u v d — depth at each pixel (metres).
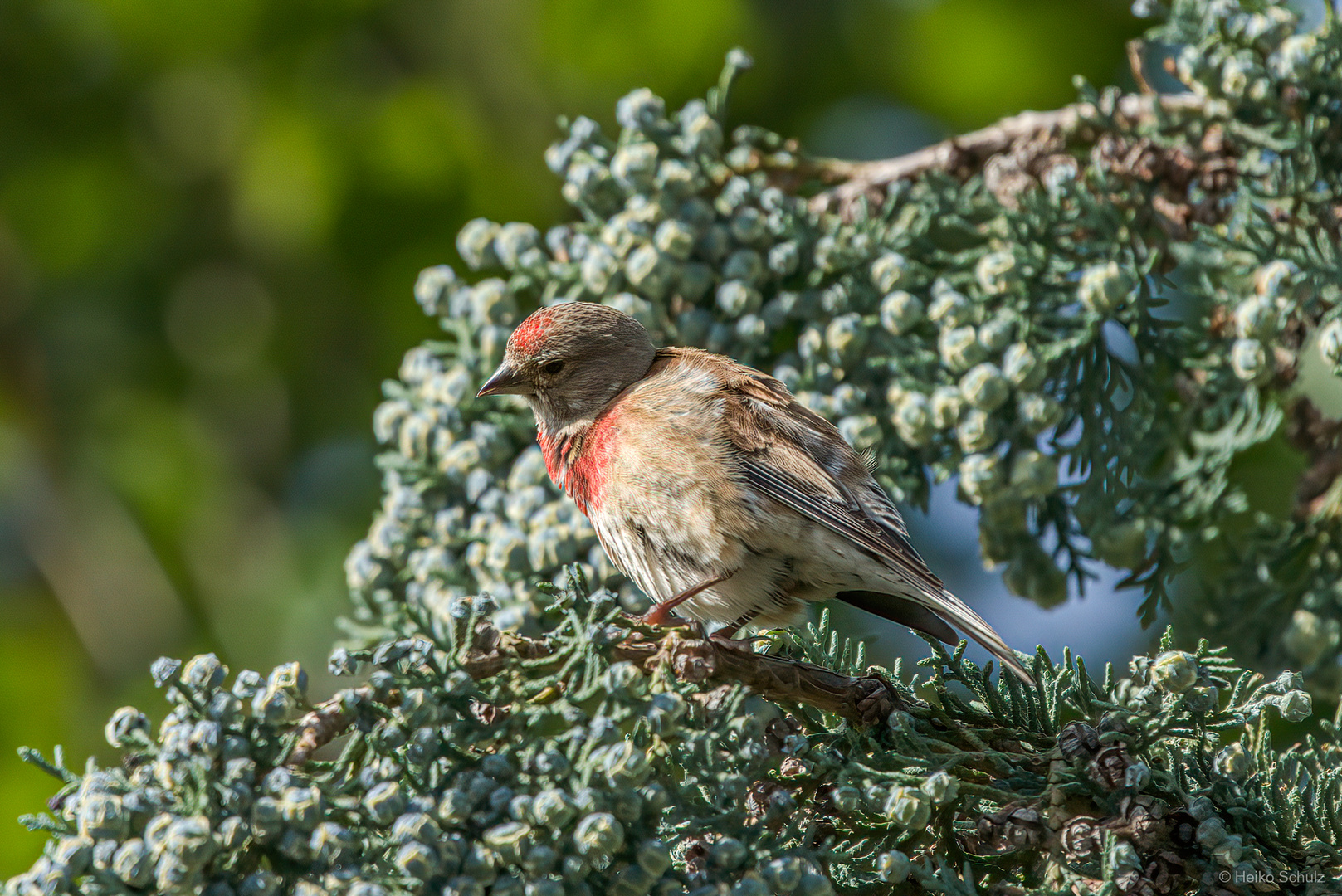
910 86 12.07
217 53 11.90
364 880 4.71
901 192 8.72
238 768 4.79
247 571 11.79
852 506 7.41
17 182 11.99
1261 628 8.38
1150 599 8.17
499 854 4.84
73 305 12.10
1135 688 5.70
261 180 11.82
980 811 5.89
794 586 7.68
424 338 11.79
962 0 11.86
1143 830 5.48
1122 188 8.40
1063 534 8.24
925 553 10.69
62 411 12.02
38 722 11.28
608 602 5.55
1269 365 7.81
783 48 12.02
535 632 7.72
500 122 11.89
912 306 8.00
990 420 7.79
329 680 11.12
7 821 10.89
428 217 11.87
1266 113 8.16
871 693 6.15
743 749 5.45
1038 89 11.95
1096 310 7.86
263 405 12.11
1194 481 8.26
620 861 5.04
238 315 12.04
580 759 5.00
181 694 4.95
